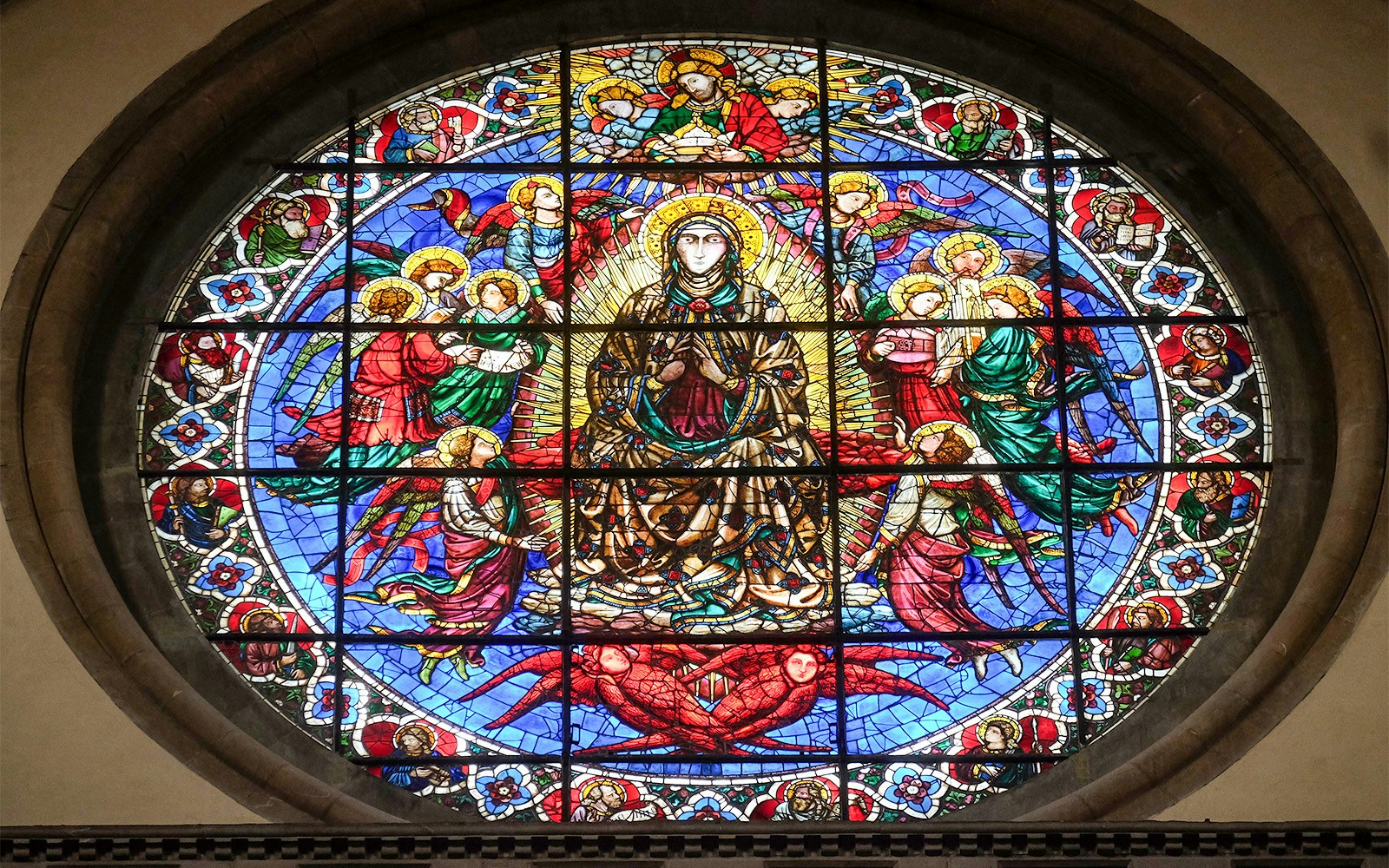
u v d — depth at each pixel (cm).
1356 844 1537
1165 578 1758
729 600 1752
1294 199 1845
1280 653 1650
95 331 1812
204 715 1623
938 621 1741
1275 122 1872
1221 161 1895
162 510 1769
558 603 1748
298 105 1934
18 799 1567
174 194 1881
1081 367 1850
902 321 1870
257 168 1914
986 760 1677
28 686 1611
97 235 1803
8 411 1714
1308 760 1600
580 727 1692
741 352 1858
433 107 1970
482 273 1891
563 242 1905
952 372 1848
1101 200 1923
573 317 1875
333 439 1809
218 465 1792
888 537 1778
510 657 1722
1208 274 1888
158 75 1881
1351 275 1803
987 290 1886
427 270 1891
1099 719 1697
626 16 1995
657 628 1738
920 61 1986
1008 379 1845
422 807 1633
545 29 1991
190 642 1697
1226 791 1593
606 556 1770
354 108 1953
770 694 1708
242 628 1723
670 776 1669
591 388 1842
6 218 1800
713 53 2006
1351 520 1698
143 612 1703
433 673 1712
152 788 1580
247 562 1753
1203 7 1931
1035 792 1648
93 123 1850
